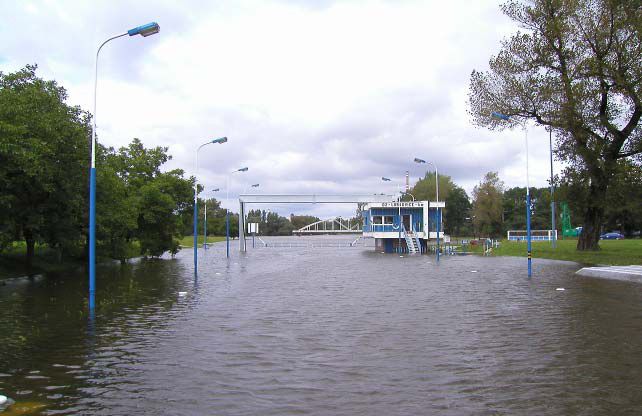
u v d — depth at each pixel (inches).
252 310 593.6
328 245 3061.0
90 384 306.7
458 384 298.8
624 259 1278.3
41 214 995.3
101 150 1266.0
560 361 350.0
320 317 539.2
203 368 339.0
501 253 1927.9
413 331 459.2
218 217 5295.3
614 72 1192.2
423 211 2258.9
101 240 1294.3
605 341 412.8
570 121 1237.1
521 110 1346.0
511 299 675.4
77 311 597.3
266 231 6574.8
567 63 1291.8
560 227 3777.1
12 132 836.6
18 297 728.3
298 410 256.8
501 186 3378.4
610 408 257.4
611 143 1343.5
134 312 586.6
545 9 1307.8
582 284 853.2
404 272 1165.1
